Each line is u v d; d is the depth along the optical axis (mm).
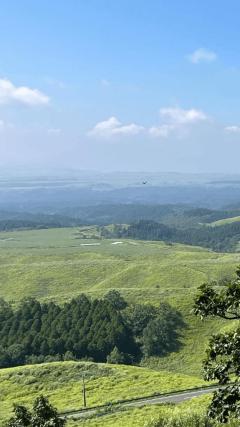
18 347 138625
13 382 96000
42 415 25922
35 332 146875
